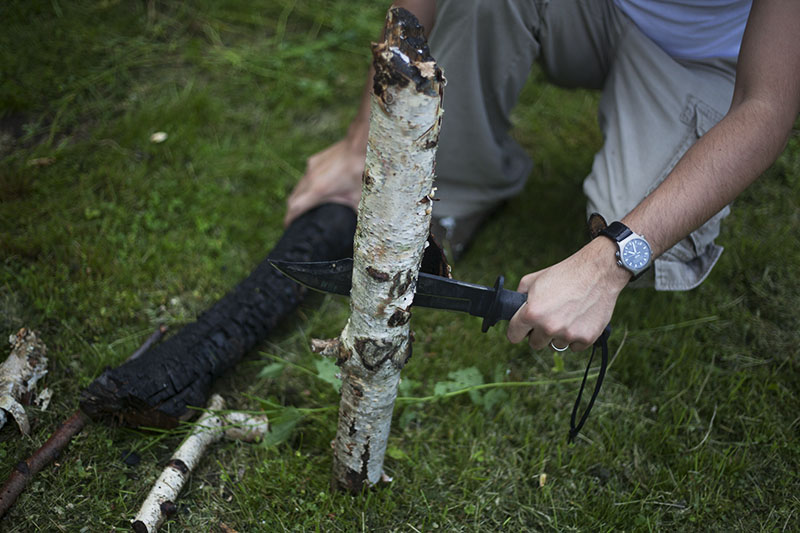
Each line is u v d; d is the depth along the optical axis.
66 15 3.26
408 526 1.80
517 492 1.90
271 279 2.17
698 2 1.91
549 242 2.66
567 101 3.25
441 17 2.07
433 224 2.51
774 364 2.27
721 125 1.53
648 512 1.86
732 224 2.69
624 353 2.24
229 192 2.69
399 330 1.48
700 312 2.39
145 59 3.15
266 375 1.97
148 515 1.68
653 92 2.00
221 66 3.21
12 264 2.28
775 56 1.50
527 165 2.67
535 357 2.28
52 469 1.79
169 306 2.28
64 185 2.58
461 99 2.20
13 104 2.83
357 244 1.38
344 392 1.61
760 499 1.90
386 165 1.24
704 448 2.02
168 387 1.85
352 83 3.24
